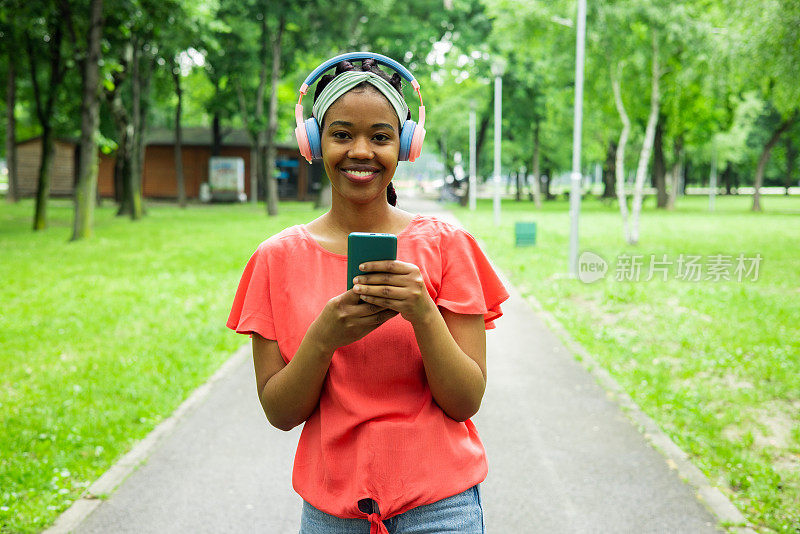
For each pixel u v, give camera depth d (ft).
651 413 17.53
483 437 16.40
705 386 19.76
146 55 97.91
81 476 14.02
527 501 13.11
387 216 5.61
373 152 5.23
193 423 17.31
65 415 17.49
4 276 40.83
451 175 190.39
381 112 5.22
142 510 12.75
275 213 103.19
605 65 56.03
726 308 30.99
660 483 13.69
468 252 5.52
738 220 99.35
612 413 17.81
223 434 16.57
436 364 4.95
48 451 15.28
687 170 251.60
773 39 46.70
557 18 52.29
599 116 66.49
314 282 5.38
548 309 32.07
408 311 4.63
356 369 5.24
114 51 79.71
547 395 19.43
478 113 140.56
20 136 160.45
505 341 26.03
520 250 55.47
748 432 15.88
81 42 64.08
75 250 54.60
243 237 67.15
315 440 5.50
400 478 5.21
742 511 12.47
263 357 5.46
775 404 18.25
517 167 178.60
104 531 11.98
